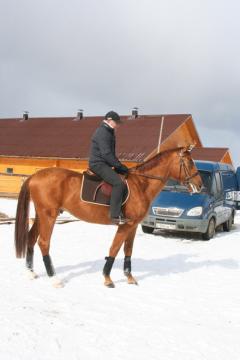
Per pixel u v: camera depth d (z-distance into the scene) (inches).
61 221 592.1
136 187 280.7
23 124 1421.0
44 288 268.7
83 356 173.9
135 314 230.5
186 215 497.4
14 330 195.0
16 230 282.5
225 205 588.7
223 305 254.8
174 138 1171.3
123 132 1180.5
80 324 209.2
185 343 194.1
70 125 1338.6
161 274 325.4
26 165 1179.9
